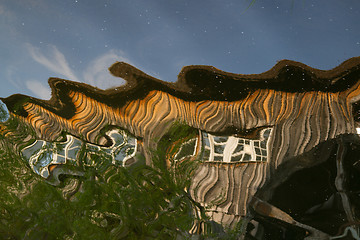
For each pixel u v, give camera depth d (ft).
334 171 8.32
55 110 9.16
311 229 7.75
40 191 7.41
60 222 6.80
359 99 8.55
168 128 8.95
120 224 7.03
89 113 9.08
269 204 8.17
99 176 8.09
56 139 8.91
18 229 6.57
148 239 7.04
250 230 7.80
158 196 7.86
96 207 7.26
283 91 8.87
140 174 8.27
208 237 7.45
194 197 8.13
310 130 8.67
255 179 8.50
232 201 8.18
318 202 8.08
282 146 8.70
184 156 8.78
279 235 7.79
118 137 8.93
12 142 8.71
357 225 7.56
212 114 8.97
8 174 7.75
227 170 8.66
